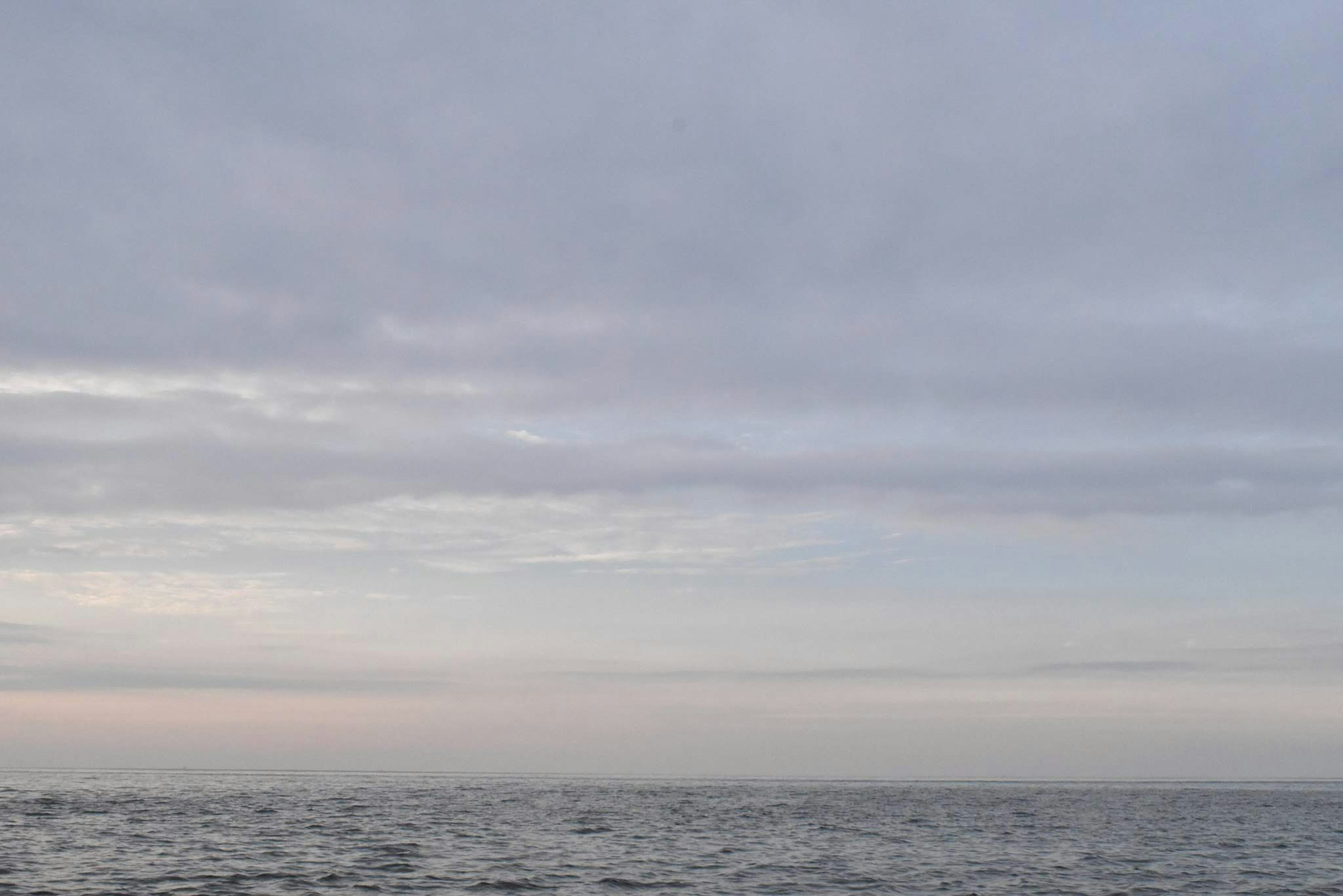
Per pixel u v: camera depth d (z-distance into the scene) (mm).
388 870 59031
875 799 165000
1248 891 55906
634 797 163750
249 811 108562
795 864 66125
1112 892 55062
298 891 50875
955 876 61000
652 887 54531
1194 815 125875
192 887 51656
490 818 104500
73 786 170875
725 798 164375
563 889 53031
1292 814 130875
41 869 57531
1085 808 140750
